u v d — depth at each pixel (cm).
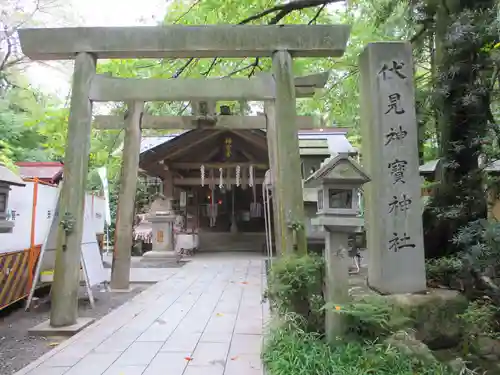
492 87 572
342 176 377
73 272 536
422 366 334
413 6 644
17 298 621
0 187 482
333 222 378
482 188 586
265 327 462
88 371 370
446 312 414
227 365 385
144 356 411
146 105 1270
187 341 461
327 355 347
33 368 378
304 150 920
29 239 668
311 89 888
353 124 1302
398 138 488
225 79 604
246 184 1530
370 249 507
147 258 1256
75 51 575
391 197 480
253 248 1628
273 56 592
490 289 446
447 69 588
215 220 1788
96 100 586
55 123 1065
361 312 362
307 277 415
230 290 782
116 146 1291
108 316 577
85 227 695
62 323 521
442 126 610
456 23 543
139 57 600
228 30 585
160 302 672
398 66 498
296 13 878
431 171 647
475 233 473
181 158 1509
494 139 564
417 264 470
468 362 355
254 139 1343
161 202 1362
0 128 1411
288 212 570
